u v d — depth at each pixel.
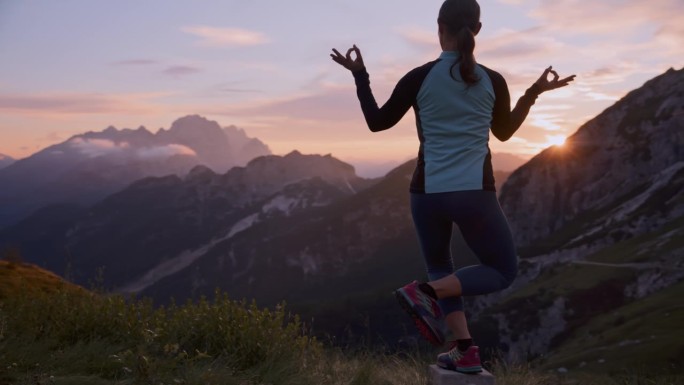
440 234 3.62
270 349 5.47
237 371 5.06
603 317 133.00
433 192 3.42
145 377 4.19
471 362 3.77
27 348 4.98
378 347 5.79
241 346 5.40
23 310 5.96
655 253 158.25
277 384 4.83
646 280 145.88
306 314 192.00
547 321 141.50
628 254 167.50
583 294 147.38
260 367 5.15
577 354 98.69
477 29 3.54
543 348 135.00
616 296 146.25
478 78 3.36
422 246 3.76
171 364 4.56
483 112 3.42
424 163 3.51
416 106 3.52
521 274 192.62
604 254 178.62
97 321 5.80
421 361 5.46
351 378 5.14
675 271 145.12
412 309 3.42
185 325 5.74
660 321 102.75
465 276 3.47
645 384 4.80
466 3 3.44
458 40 3.37
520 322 144.75
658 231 178.38
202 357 5.14
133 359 4.58
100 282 6.86
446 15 3.47
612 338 102.62
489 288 3.49
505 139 3.77
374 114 3.55
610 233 192.75
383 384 5.01
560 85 3.72
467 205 3.36
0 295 8.97
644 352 85.69
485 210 3.38
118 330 5.79
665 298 124.31
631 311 123.88
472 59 3.35
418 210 3.56
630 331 103.25
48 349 5.30
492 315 151.75
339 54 3.59
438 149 3.44
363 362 5.48
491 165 3.47
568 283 157.25
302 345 5.69
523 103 3.72
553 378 5.50
